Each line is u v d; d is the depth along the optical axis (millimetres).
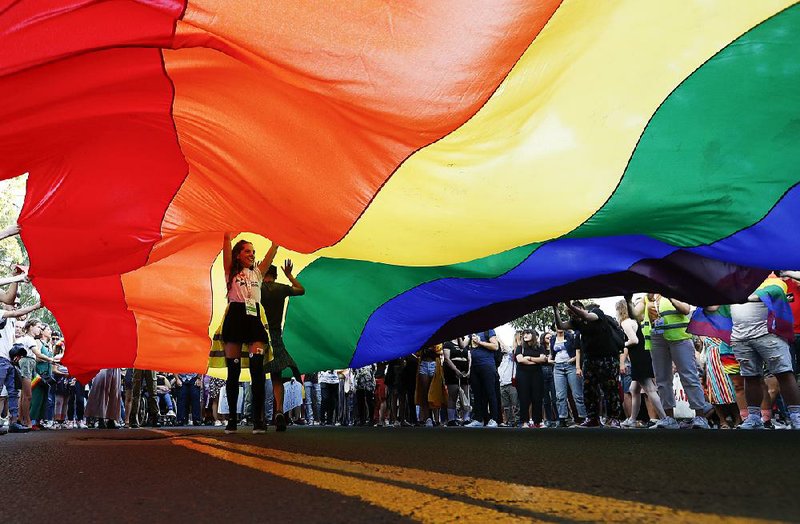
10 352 8898
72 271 6379
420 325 7949
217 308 8172
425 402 10625
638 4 3682
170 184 5504
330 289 7922
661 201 4992
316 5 3318
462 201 4875
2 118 4297
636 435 5602
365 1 3326
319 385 14789
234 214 5684
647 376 7926
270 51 3576
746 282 6125
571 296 7219
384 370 11523
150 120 4664
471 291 7191
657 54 3998
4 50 3436
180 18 3346
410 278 7266
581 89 4164
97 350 8344
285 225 5492
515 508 1755
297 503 1982
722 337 6973
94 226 5805
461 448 4199
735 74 4160
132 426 11570
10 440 6246
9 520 1852
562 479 2365
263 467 3080
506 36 3596
